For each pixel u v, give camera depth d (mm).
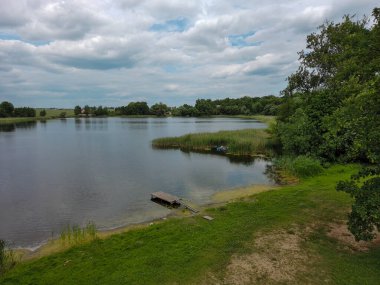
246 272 7672
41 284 7586
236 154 33531
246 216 11875
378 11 6867
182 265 8062
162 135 58188
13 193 18641
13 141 48062
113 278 7555
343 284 6961
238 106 170625
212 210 13062
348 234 9703
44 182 21359
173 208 15281
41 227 13195
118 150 37375
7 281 7879
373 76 7398
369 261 7875
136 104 180625
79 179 22188
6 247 11125
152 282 7316
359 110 7535
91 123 107188
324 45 28969
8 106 128875
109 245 9930
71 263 8719
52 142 46531
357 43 8180
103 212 15016
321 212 11820
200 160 30188
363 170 7801
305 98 28078
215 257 8461
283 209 12453
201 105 168250
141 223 13164
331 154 22297
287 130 25828
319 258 8234
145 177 22734
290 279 7293
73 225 13336
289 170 22000
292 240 9430
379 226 7426
